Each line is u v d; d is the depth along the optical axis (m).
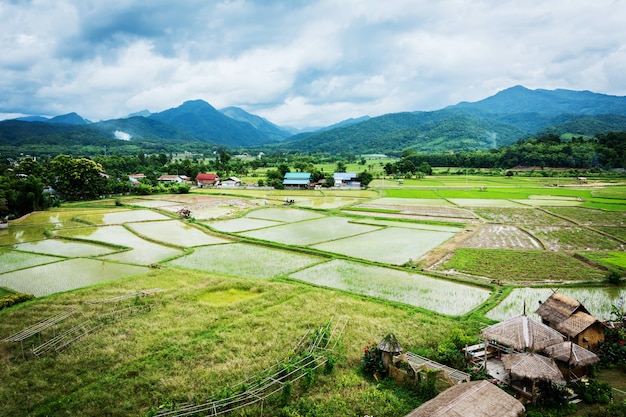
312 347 25.62
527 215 76.94
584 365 22.23
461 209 84.06
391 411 19.84
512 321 23.69
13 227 67.19
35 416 19.16
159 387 21.59
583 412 19.80
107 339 26.75
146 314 31.05
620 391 21.36
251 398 20.72
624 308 32.06
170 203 96.69
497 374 23.11
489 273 41.50
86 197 107.50
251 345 26.41
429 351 25.42
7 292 36.25
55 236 59.03
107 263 45.91
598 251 50.00
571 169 176.50
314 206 91.06
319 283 39.31
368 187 132.88
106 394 20.81
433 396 20.97
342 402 20.47
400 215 77.75
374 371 23.69
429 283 39.28
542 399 20.69
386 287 38.16
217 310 32.00
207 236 60.47
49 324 28.58
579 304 26.08
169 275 40.56
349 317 30.72
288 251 51.75
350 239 58.06
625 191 113.00
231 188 136.75
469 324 29.38
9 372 22.88
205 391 21.38
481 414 16.86
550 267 43.34
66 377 22.41
